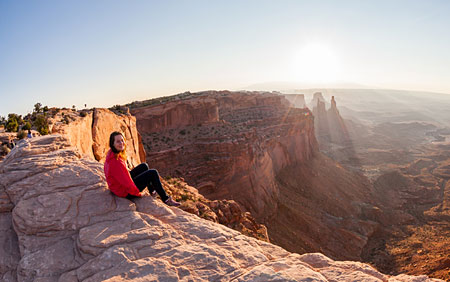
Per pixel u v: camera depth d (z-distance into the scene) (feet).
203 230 15.51
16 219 14.79
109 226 14.83
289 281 11.34
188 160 176.86
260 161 197.36
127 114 111.55
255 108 325.42
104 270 12.12
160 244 13.87
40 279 12.30
